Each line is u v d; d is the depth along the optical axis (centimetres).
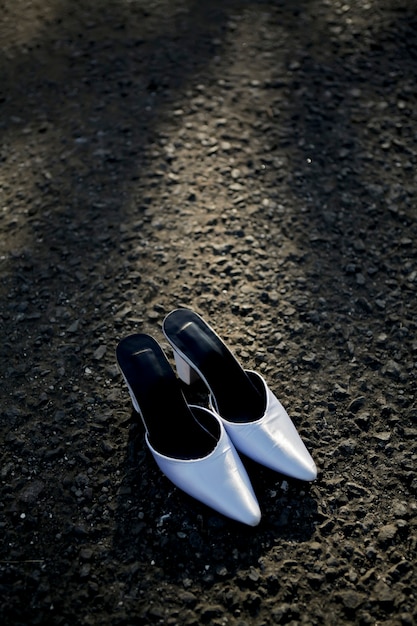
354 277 232
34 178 271
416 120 288
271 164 270
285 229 247
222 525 169
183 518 171
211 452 171
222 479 166
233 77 310
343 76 308
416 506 174
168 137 282
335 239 244
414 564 162
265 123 287
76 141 285
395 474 181
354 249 240
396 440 188
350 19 339
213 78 310
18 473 183
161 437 180
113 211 255
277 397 199
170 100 300
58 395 201
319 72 311
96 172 271
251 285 229
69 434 191
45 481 181
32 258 241
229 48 326
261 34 334
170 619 154
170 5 359
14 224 254
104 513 174
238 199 257
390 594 157
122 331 217
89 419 194
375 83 305
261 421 177
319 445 187
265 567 162
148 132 285
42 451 188
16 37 347
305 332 215
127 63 322
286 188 261
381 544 166
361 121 288
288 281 230
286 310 221
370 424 192
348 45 324
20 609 157
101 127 290
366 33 330
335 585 159
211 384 184
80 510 175
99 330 218
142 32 341
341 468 182
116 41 336
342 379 204
